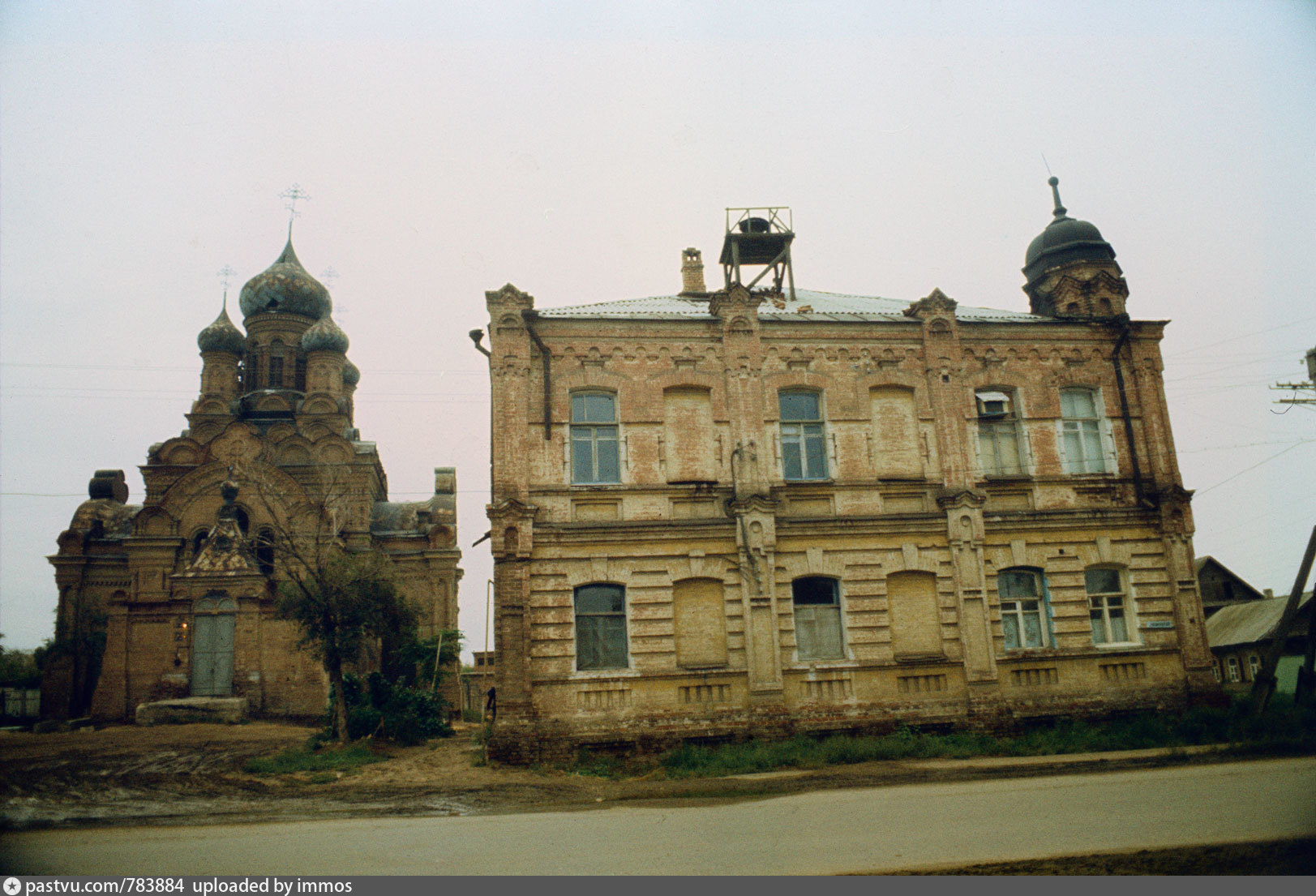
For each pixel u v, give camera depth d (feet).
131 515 157.79
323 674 128.67
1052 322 85.25
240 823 46.55
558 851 36.63
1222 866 30.27
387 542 159.94
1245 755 60.95
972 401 82.43
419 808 51.57
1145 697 78.33
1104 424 84.74
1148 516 82.17
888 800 47.47
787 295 98.32
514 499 71.97
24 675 178.70
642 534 73.61
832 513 77.97
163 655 129.29
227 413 172.96
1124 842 34.42
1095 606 80.84
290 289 182.60
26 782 63.21
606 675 71.00
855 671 74.33
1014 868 31.09
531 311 76.74
